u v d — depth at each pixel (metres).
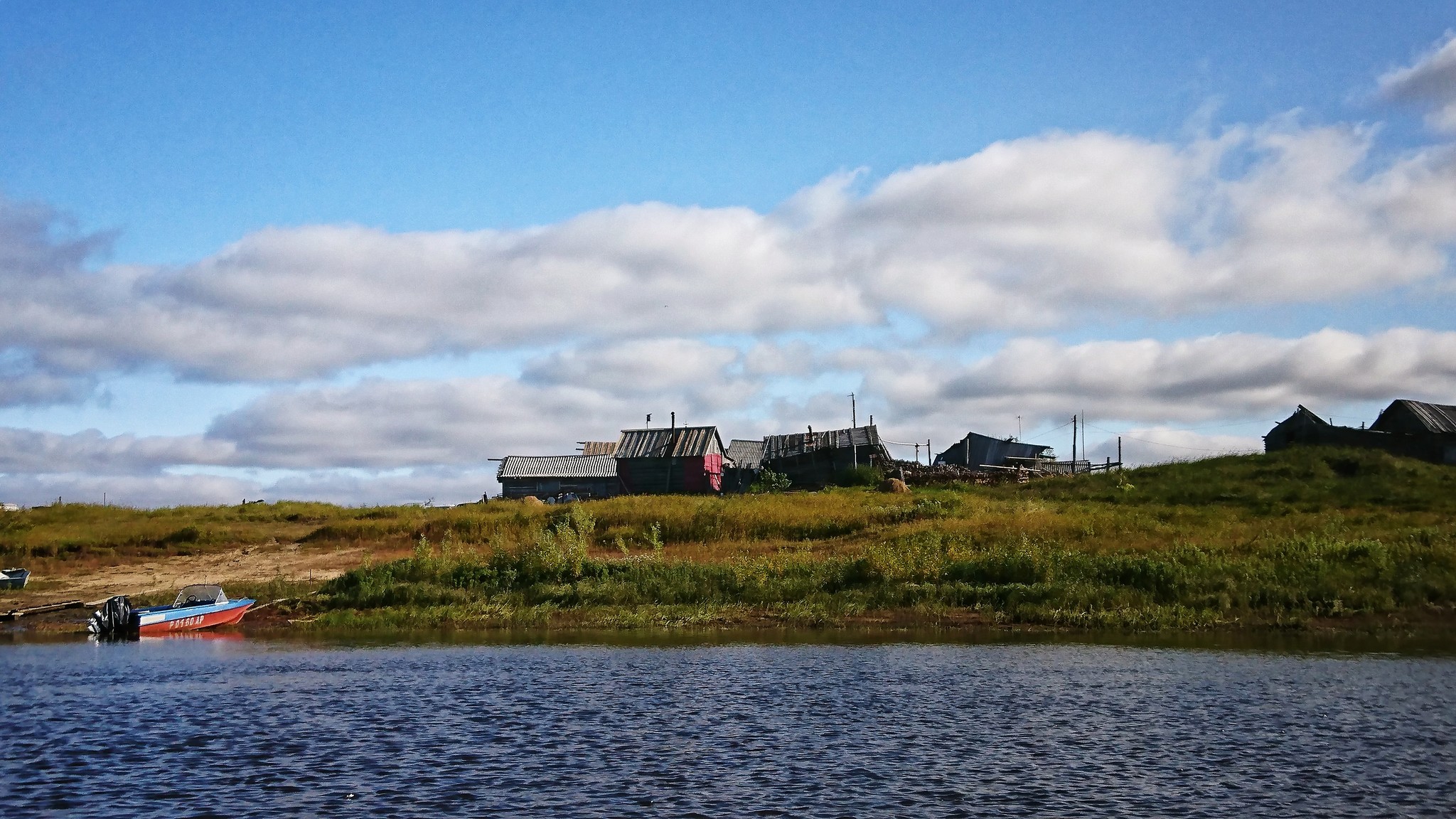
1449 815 13.77
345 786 15.37
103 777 15.88
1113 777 15.47
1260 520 42.28
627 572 36.28
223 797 14.90
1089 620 29.95
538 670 24.45
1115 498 52.56
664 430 77.88
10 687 23.03
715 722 18.97
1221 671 23.30
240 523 57.09
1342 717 18.89
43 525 57.12
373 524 51.72
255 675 24.36
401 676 23.95
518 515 51.47
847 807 14.27
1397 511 44.38
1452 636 27.59
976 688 21.73
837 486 72.50
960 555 35.59
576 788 15.17
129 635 31.59
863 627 30.66
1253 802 14.32
